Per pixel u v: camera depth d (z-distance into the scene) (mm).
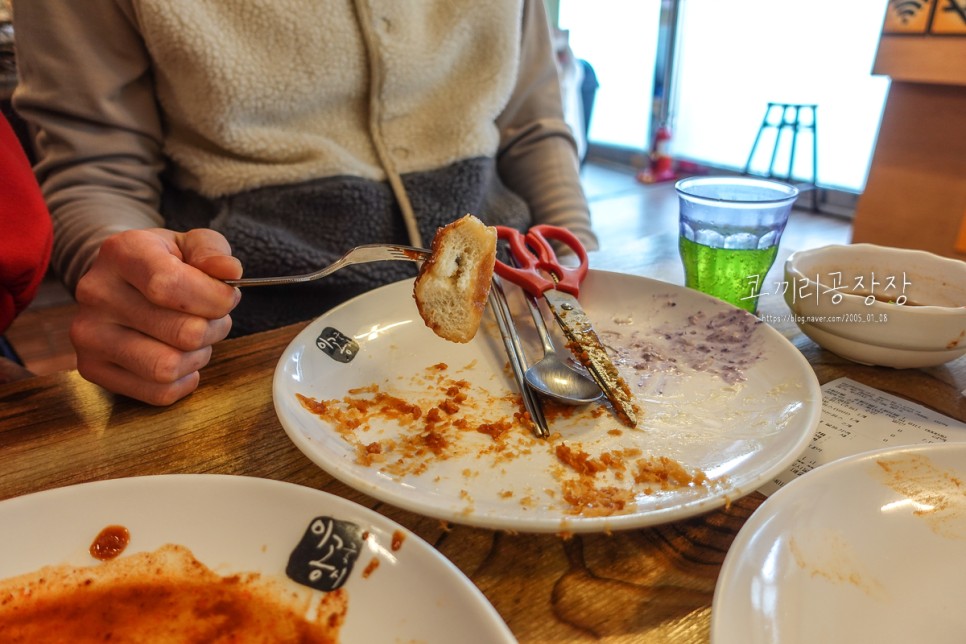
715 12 3449
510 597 365
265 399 543
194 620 341
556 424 503
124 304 524
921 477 388
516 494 416
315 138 955
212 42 837
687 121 3832
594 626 347
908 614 326
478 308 501
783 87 3236
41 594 354
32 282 692
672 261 872
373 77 962
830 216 3061
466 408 527
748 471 409
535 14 1187
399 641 319
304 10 874
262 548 367
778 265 875
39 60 834
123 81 876
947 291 607
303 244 930
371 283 985
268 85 892
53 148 860
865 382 576
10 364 740
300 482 454
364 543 353
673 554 394
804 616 313
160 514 381
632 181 3877
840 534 357
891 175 1740
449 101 1049
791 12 3090
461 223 498
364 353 591
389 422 502
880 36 1616
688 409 514
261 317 945
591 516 364
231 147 918
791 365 525
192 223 938
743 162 3580
